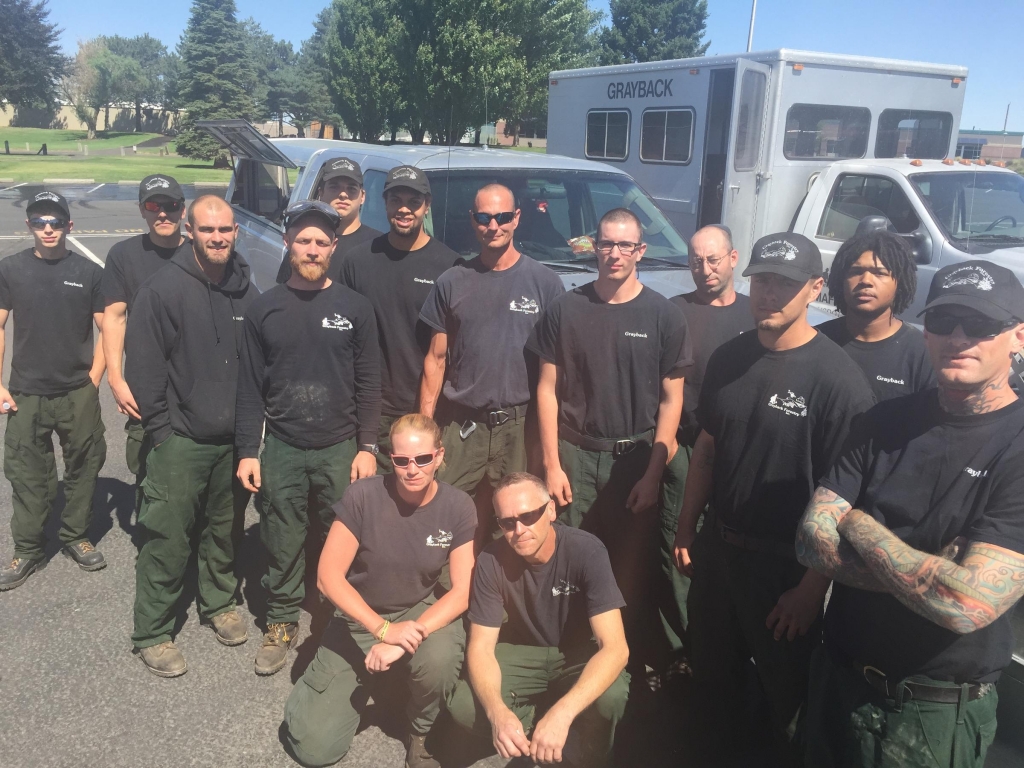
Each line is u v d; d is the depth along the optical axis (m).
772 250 2.50
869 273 2.79
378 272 3.82
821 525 2.10
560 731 2.61
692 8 50.53
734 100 7.43
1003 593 1.79
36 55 71.56
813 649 2.72
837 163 7.34
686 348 3.21
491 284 3.50
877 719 2.10
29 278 3.96
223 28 53.62
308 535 4.27
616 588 2.82
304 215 3.23
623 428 3.26
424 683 2.88
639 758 2.98
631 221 3.07
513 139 32.22
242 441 3.40
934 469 1.95
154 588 3.41
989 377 1.86
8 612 3.88
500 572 2.85
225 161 40.44
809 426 2.55
